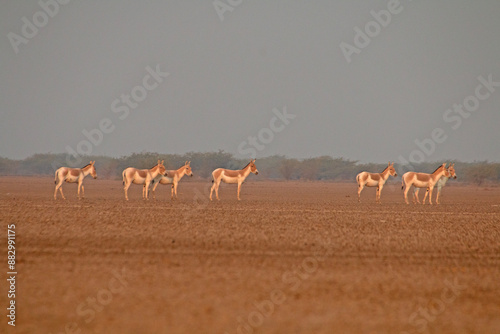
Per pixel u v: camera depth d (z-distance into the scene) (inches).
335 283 1900.8
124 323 1453.0
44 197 5319.9
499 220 3762.3
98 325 1435.8
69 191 6737.2
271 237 2758.4
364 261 2272.4
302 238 2748.5
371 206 4790.8
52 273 1973.4
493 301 1743.4
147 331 1395.2
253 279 1929.1
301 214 3858.3
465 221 3629.4
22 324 1441.9
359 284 1895.9
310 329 1434.5
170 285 1824.6
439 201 5871.1
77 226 3004.4
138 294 1715.1
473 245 2699.3
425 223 3457.2
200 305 1612.9
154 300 1654.8
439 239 2829.7
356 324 1483.8
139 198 5383.9
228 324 1456.7
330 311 1588.3
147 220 3304.6
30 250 2365.9
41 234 2731.3
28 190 6914.4
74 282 1850.4
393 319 1535.4
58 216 3435.0
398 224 3368.6
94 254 2304.4
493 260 2377.0
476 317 1581.0
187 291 1754.4
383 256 2378.2
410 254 2438.5
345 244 2615.7
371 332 1427.2
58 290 1752.0
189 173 5201.8
